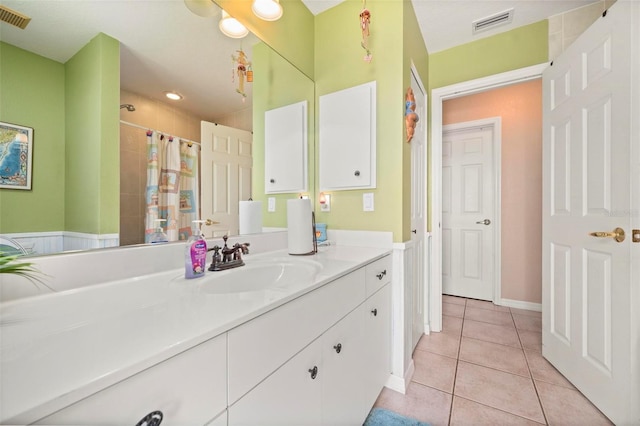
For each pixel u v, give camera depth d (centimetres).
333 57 169
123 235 86
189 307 60
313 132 174
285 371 68
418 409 130
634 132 112
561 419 124
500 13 179
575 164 146
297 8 163
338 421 93
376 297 127
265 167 144
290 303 69
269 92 145
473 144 296
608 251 125
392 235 148
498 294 276
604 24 127
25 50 66
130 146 89
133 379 38
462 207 302
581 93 142
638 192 112
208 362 48
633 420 112
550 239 168
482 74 204
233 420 53
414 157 182
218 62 119
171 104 102
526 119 264
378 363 129
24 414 28
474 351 184
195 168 111
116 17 85
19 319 53
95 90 80
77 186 76
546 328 171
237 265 100
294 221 129
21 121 65
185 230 106
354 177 158
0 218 62
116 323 51
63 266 70
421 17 181
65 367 36
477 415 126
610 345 123
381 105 152
